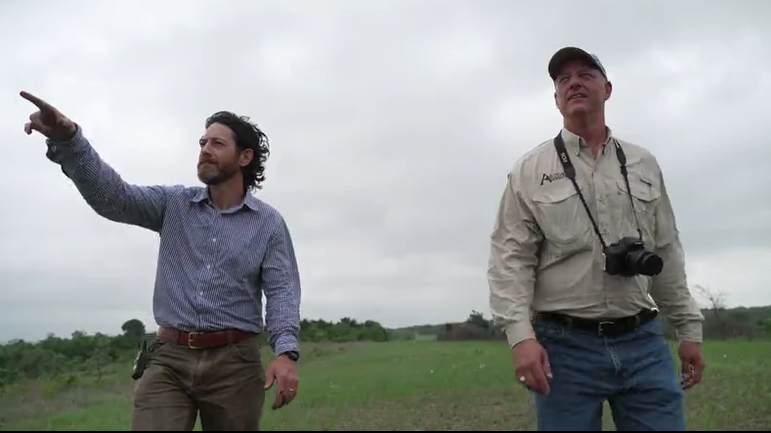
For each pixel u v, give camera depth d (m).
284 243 3.05
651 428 2.45
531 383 2.41
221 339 2.81
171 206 2.95
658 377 2.48
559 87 2.64
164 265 2.90
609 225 2.51
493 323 2.63
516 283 2.54
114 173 2.78
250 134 3.05
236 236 2.91
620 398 2.54
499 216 2.67
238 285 2.87
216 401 2.80
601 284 2.48
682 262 2.74
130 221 2.91
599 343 2.48
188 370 2.78
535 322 2.63
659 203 2.66
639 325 2.51
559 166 2.57
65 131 2.56
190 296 2.81
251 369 2.88
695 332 2.72
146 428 2.68
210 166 2.92
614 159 2.60
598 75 2.62
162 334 2.85
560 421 2.48
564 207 2.51
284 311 2.88
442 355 9.36
